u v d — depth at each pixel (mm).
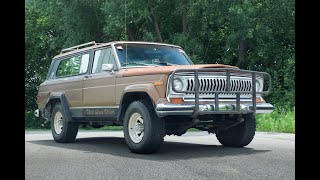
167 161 6566
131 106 7445
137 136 7441
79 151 8078
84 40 26297
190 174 5496
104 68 8039
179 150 7980
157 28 24953
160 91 6961
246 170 5738
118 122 8156
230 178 5230
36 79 29438
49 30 29719
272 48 24438
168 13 25984
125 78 7789
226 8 23031
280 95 22906
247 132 8227
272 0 23641
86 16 25828
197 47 23797
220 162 6418
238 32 22828
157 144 7188
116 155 7363
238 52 24938
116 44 8562
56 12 25953
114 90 8047
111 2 23219
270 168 5871
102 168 6004
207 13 23734
